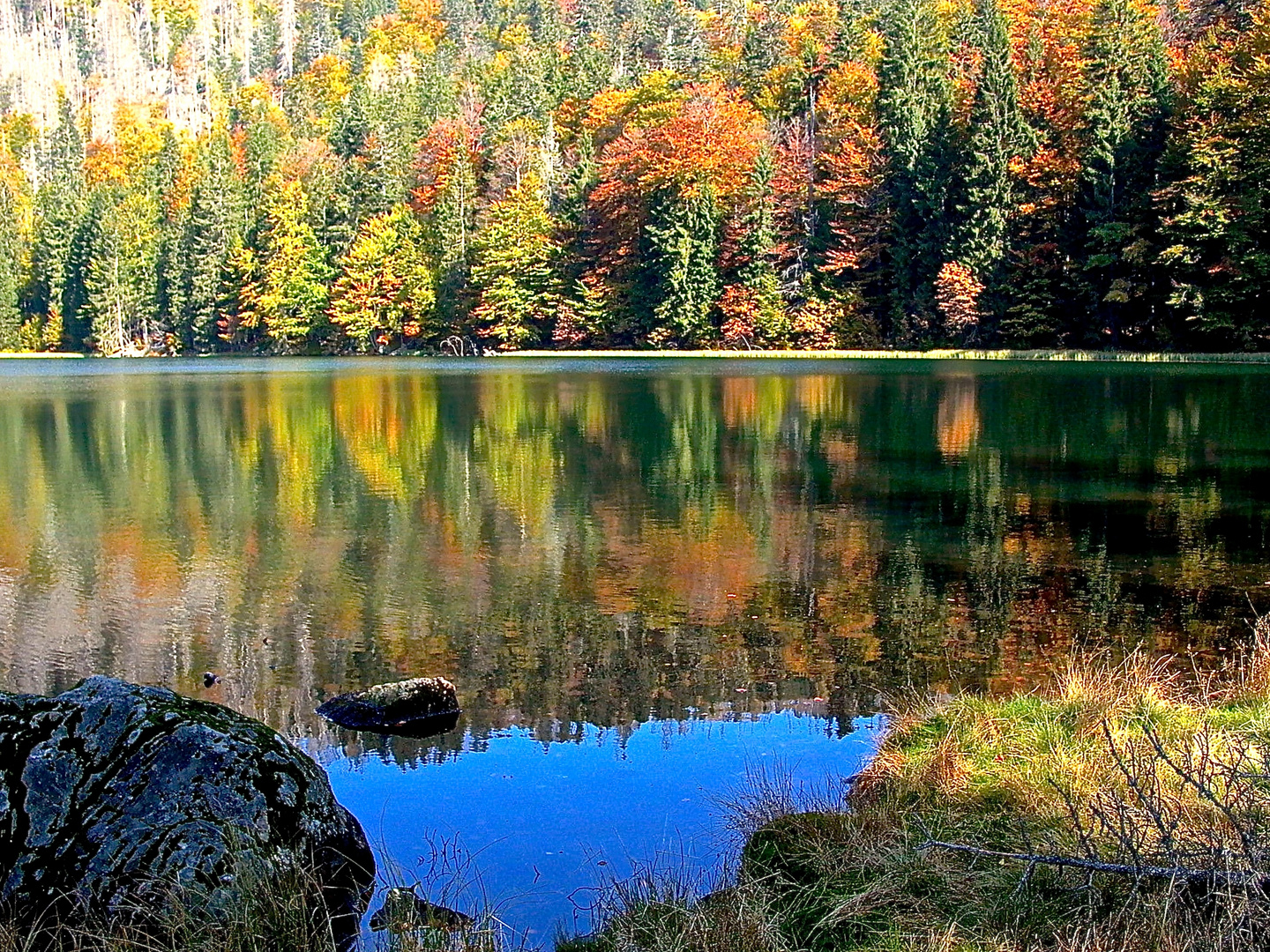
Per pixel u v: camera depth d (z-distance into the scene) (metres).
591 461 17.11
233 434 21.25
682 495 14.09
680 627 8.43
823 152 56.91
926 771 5.12
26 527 12.45
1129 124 43.47
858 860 4.41
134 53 152.38
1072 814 3.88
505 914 4.29
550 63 85.50
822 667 7.45
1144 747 5.09
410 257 67.62
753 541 11.36
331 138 84.94
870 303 54.12
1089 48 46.72
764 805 5.09
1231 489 14.05
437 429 21.62
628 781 5.59
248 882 3.83
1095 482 14.71
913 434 20.03
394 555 10.93
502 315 64.00
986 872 4.07
